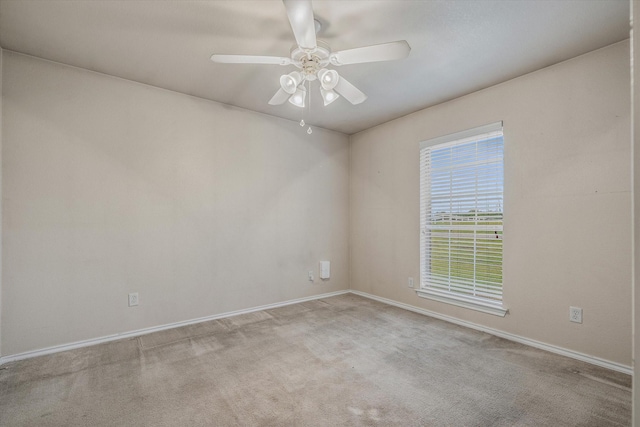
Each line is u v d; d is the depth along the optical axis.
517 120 2.72
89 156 2.65
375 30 2.11
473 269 3.08
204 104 3.27
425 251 3.57
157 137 2.99
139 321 2.88
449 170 3.31
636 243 0.66
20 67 2.38
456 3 1.85
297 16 1.51
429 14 1.94
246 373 2.19
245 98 3.26
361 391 1.97
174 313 3.07
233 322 3.22
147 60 2.50
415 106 3.45
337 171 4.44
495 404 1.84
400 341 2.73
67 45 2.29
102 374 2.17
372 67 2.58
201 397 1.91
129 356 2.44
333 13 1.93
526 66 2.55
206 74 2.73
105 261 2.71
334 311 3.61
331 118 3.87
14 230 2.35
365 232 4.31
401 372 2.20
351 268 4.54
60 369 2.23
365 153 4.32
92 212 2.66
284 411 1.78
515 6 1.86
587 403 1.84
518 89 2.72
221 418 1.72
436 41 2.22
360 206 4.39
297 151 4.02
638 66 0.67
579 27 2.05
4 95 2.32
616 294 2.20
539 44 2.25
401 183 3.81
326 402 1.86
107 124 2.73
